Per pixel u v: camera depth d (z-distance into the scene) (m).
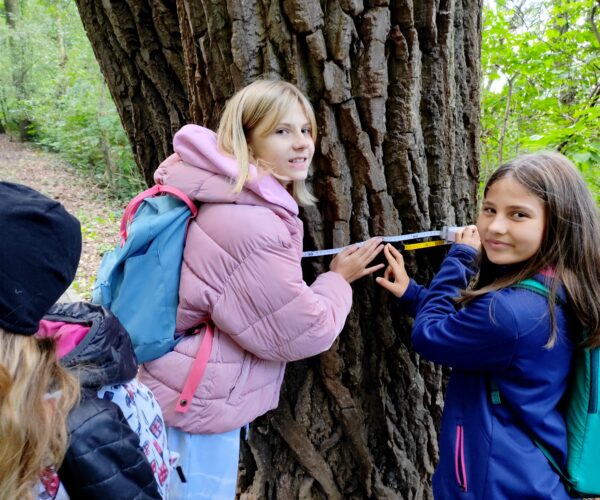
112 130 8.01
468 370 1.15
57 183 8.20
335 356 1.54
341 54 1.22
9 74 12.92
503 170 1.10
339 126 1.31
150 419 0.90
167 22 1.42
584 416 1.04
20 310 0.59
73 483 0.68
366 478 1.68
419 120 1.40
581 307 1.03
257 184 1.05
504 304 1.03
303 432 1.61
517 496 1.03
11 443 0.60
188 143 1.10
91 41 1.62
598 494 1.04
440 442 1.23
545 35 3.44
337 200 1.36
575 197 1.04
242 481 1.69
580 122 2.47
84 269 4.65
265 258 1.03
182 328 1.13
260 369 1.19
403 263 1.45
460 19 1.56
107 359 0.75
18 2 13.70
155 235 1.08
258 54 1.24
